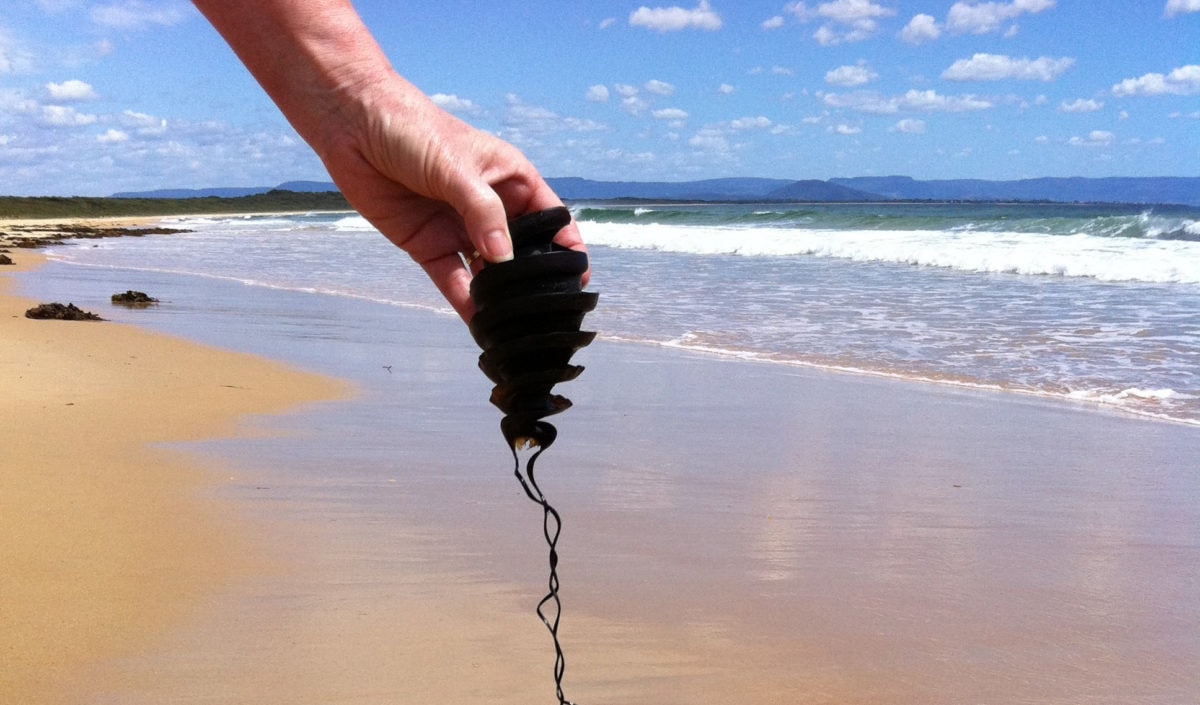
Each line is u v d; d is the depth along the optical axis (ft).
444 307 47.06
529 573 12.59
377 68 3.93
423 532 14.24
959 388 26.35
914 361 30.09
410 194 4.19
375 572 12.55
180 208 296.10
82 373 26.99
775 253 77.46
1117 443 20.52
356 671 9.71
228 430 21.11
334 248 103.09
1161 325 34.96
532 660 10.03
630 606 11.52
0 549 12.90
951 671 9.91
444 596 11.76
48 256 89.40
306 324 40.55
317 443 20.01
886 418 22.88
